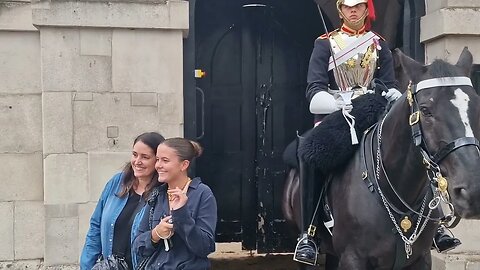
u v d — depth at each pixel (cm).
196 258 269
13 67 446
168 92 442
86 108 436
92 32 436
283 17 604
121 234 289
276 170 603
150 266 269
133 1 433
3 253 448
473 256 455
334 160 320
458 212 229
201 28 598
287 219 429
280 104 607
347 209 306
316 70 359
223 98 602
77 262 438
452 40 454
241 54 604
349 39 359
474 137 233
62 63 434
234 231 602
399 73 295
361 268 301
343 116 330
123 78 439
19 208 449
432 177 249
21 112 448
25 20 443
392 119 287
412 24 489
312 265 368
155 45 441
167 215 273
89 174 436
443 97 242
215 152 601
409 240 283
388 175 290
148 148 286
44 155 435
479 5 451
